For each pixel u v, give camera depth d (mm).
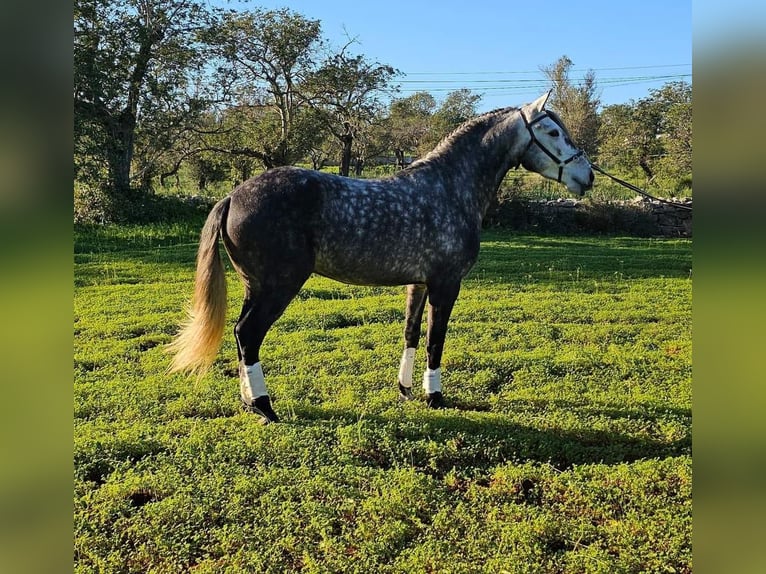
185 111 21031
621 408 4914
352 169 32094
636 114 30250
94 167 18109
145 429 4402
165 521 3303
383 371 5742
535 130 4848
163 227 17297
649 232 19172
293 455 4043
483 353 6438
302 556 3070
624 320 8047
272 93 25766
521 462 4113
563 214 19703
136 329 7270
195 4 21031
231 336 7039
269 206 4074
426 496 3553
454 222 4602
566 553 3066
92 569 2902
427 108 41719
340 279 4535
